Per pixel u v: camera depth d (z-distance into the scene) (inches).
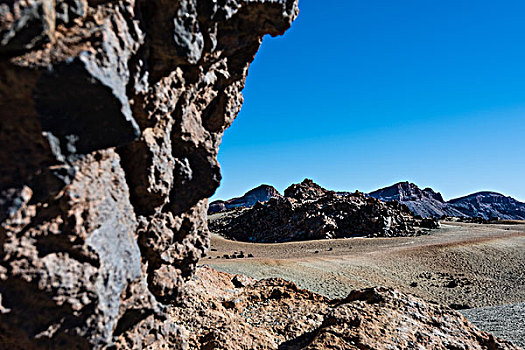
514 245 2632.9
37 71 150.3
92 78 159.8
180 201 280.4
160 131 243.3
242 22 275.7
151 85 219.3
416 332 336.8
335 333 328.2
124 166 233.5
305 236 3417.8
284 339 394.6
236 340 352.5
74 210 180.2
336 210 3688.5
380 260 2253.9
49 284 175.5
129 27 191.3
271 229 3666.3
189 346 342.0
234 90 332.5
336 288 1553.9
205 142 294.2
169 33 210.1
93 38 166.2
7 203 161.9
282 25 292.4
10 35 140.1
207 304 458.9
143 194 241.8
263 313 483.2
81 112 168.1
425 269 2123.5
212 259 2194.9
